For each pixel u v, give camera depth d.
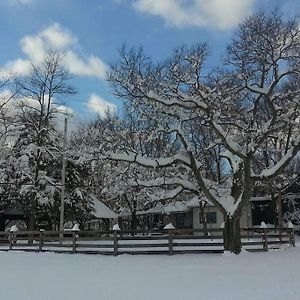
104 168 42.56
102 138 23.73
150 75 22.83
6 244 28.55
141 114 22.92
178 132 22.55
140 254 22.12
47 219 43.34
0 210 41.16
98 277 13.77
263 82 22.98
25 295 10.41
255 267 16.16
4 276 14.15
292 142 21.83
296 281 12.33
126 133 23.70
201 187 22.81
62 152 38.19
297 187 51.62
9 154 40.88
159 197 24.95
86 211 42.75
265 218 52.47
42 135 41.16
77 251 23.86
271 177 21.61
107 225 55.66
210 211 51.19
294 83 30.06
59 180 41.56
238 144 22.80
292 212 51.78
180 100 21.75
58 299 9.90
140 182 24.06
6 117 41.50
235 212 22.08
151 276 13.91
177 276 13.83
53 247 26.05
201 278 13.27
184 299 9.75
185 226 56.91
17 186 39.72
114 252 22.55
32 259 20.56
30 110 41.56
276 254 21.30
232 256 20.44
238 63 25.17
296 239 40.34
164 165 22.64
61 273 14.97
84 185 43.34
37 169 40.16
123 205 58.28
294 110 21.17
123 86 22.39
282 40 22.72
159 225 62.22
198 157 25.22
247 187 21.92
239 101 27.36
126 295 10.34
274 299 9.58
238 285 11.71
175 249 23.77
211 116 21.42
